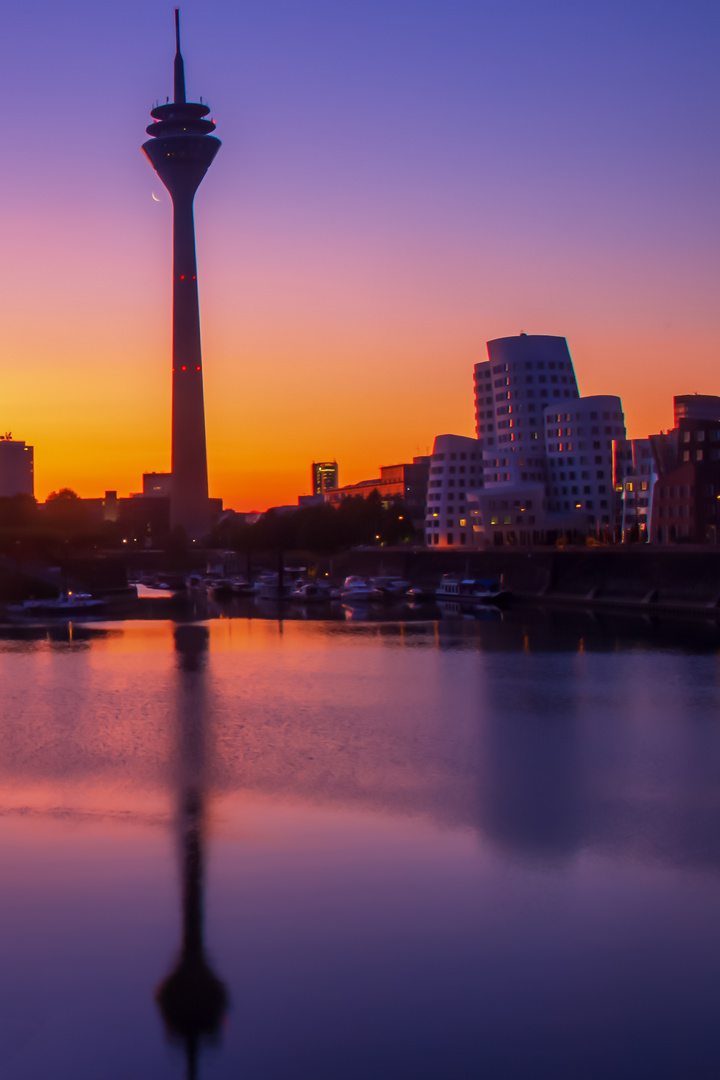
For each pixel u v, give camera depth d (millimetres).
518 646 114125
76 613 169250
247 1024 30625
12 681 90812
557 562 178625
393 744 63625
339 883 39812
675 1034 30000
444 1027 30406
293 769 57156
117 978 32875
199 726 69562
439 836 45250
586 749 62156
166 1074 28438
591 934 35531
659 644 113312
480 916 36906
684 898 38406
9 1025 30594
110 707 77188
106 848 43750
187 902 38062
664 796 51625
